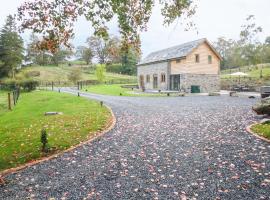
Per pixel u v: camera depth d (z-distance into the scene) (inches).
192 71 1643.7
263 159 349.7
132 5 400.5
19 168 348.8
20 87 1870.1
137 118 657.0
